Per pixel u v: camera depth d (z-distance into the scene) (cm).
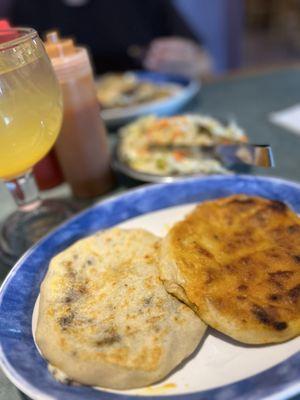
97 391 17
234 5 152
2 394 19
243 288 20
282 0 228
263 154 31
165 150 41
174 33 114
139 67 105
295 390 15
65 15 104
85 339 18
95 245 24
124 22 108
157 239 25
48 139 26
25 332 20
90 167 34
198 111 54
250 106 52
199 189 30
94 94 33
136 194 30
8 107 23
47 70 25
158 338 18
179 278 20
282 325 18
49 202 35
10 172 27
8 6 103
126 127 49
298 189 28
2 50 23
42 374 18
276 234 23
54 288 21
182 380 18
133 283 21
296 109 48
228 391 17
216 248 22
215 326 19
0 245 30
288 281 20
